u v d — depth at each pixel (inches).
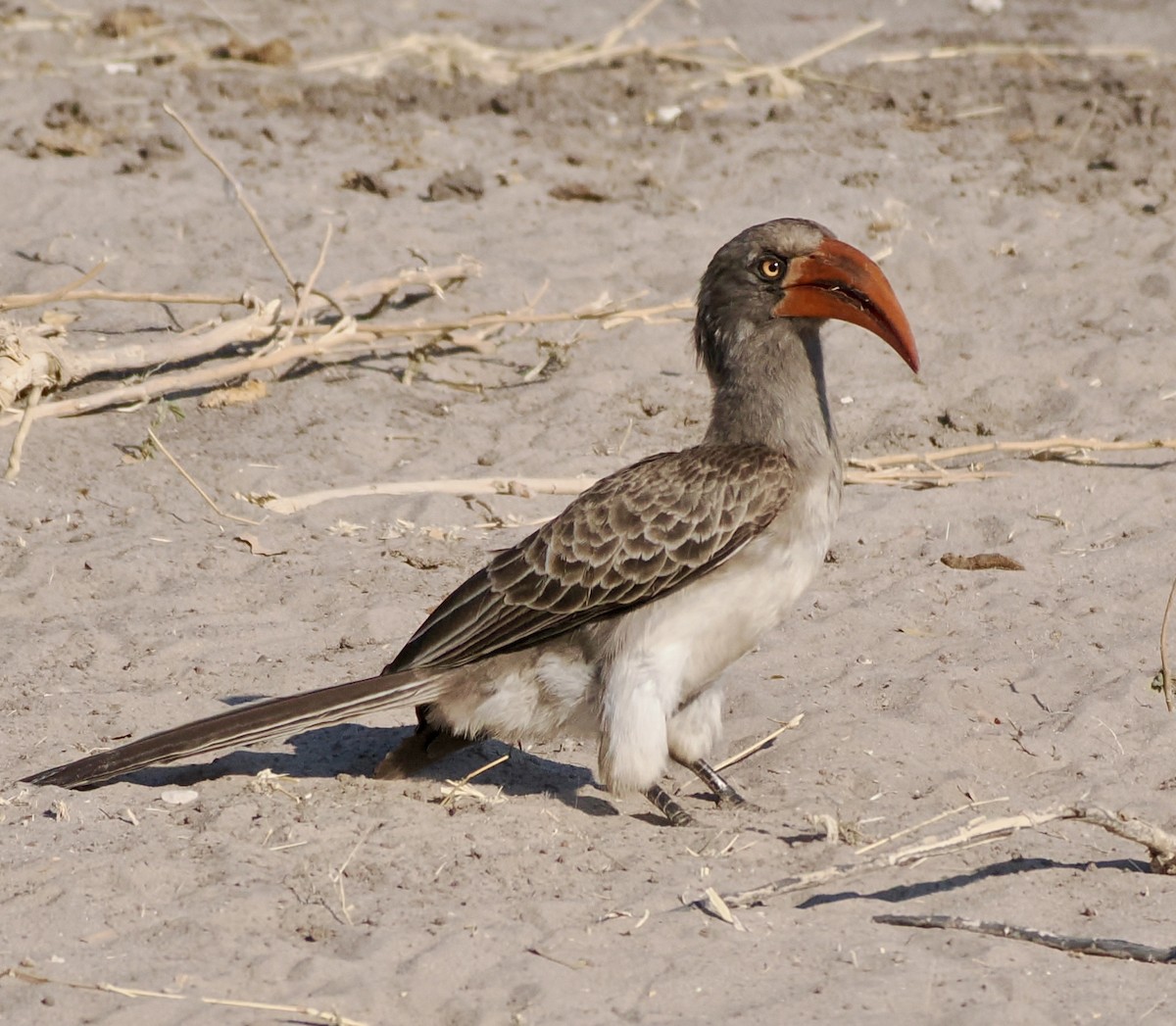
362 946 311.0
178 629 460.4
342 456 585.3
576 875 344.8
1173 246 757.9
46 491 542.9
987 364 655.8
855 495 565.9
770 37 1127.6
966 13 1225.4
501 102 941.2
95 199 775.7
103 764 367.2
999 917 329.4
